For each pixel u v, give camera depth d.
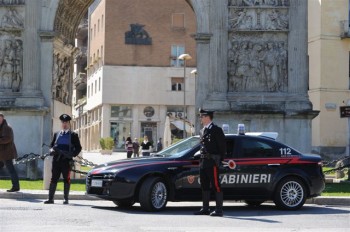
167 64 100.75
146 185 23.59
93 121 107.88
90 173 24.73
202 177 22.86
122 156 81.06
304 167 25.34
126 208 24.95
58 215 21.94
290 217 22.52
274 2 42.22
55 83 43.56
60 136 26.67
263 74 42.12
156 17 100.69
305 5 42.06
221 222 20.69
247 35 42.22
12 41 41.47
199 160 24.03
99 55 103.50
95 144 105.62
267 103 41.72
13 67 41.44
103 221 20.58
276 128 41.62
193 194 24.28
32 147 40.75
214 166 22.56
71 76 48.28
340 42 70.31
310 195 25.45
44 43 41.47
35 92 40.97
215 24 41.66
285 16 42.28
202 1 41.91
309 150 41.44
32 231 17.75
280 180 25.05
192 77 100.75
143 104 100.31
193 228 18.83
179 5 100.81
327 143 69.44
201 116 23.05
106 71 99.56
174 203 28.30
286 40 42.31
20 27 41.25
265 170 24.88
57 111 44.12
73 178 40.69
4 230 17.86
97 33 105.62
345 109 38.62
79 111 122.44
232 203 28.56
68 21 46.53
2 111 40.75
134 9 100.31
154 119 100.56
